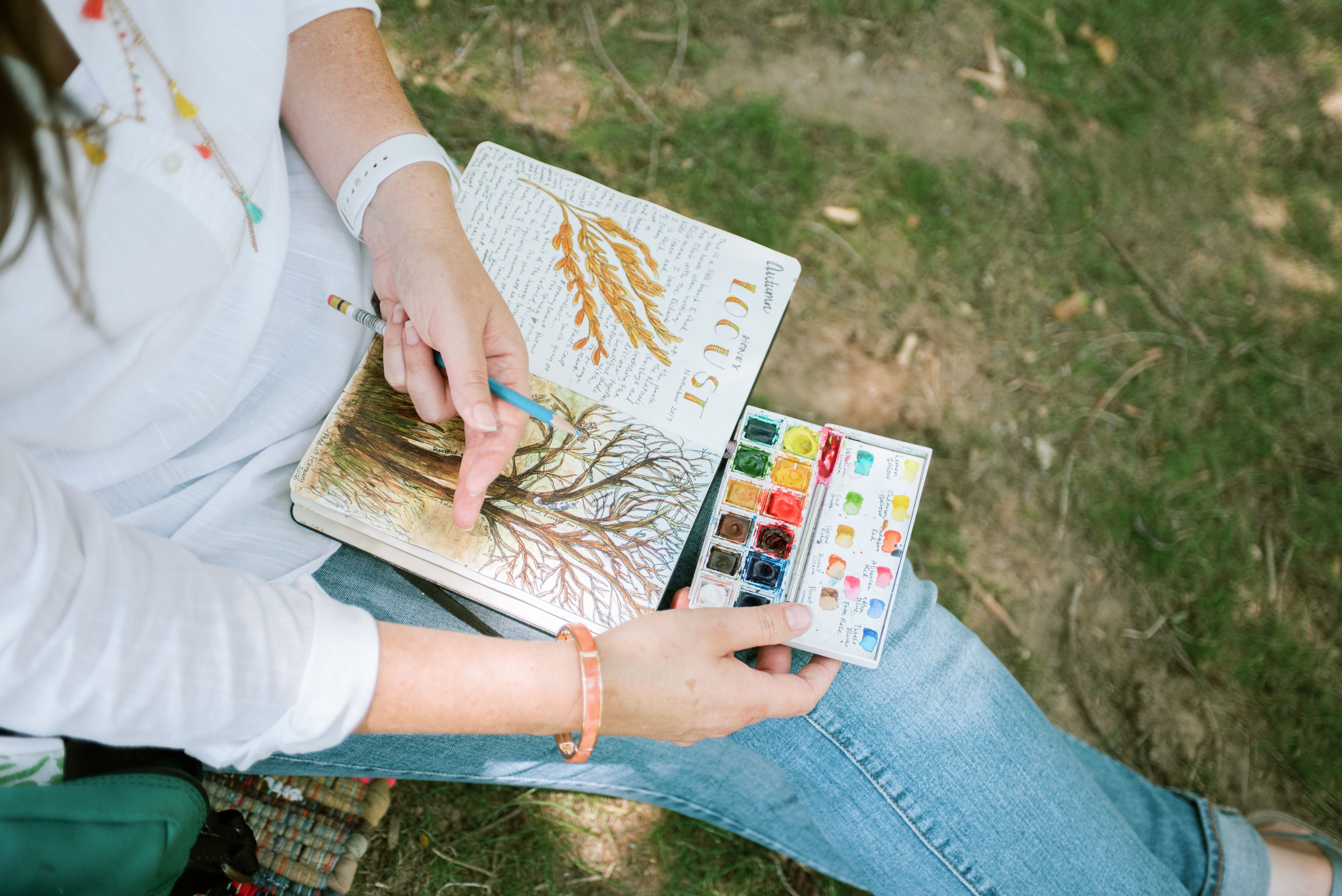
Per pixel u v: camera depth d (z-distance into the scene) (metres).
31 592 0.50
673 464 0.89
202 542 0.80
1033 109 1.81
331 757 0.94
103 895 0.63
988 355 1.67
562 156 1.67
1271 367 1.73
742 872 1.40
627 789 1.15
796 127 1.74
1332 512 1.67
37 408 0.66
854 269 1.68
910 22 1.82
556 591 0.85
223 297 0.77
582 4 1.75
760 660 0.90
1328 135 1.90
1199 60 1.90
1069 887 0.97
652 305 0.93
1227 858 1.21
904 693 0.95
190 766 0.75
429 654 0.68
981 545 1.58
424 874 1.35
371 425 0.85
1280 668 1.59
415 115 0.89
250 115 0.72
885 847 0.98
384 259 0.85
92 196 0.60
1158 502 1.63
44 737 0.61
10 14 0.51
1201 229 1.80
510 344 0.83
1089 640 1.57
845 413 1.62
